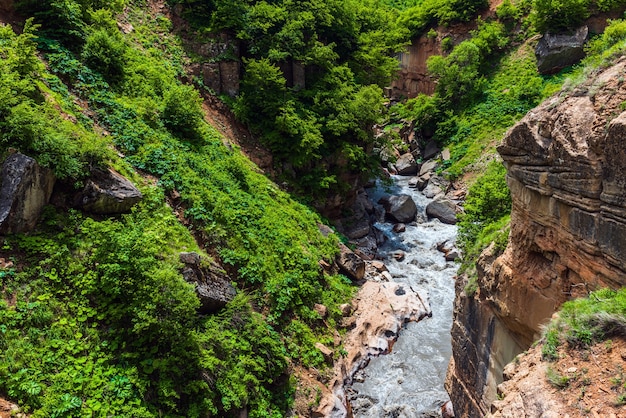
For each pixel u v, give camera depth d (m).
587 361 6.68
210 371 12.38
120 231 13.58
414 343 19.52
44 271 11.74
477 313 12.66
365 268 24.58
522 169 10.16
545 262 9.76
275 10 28.73
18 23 18.22
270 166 25.94
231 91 26.89
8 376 9.48
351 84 31.14
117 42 21.14
